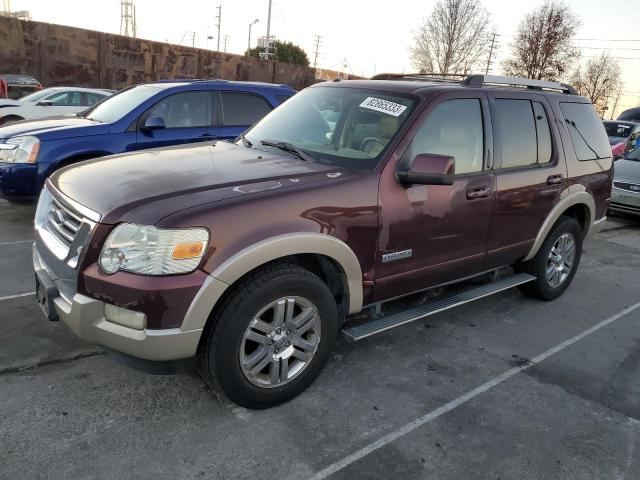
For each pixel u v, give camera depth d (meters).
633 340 4.35
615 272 6.25
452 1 39.06
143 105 6.50
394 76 4.67
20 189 5.88
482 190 3.85
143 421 2.87
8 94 18.14
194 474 2.52
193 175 3.08
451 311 4.69
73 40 22.14
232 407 3.04
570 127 4.81
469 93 3.87
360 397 3.24
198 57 26.56
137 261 2.56
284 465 2.62
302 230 2.89
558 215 4.63
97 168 3.33
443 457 2.77
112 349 2.67
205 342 2.81
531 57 37.81
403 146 3.40
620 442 3.01
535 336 4.30
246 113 7.30
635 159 9.77
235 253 2.67
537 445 2.93
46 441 2.66
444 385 3.46
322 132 3.78
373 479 2.58
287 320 2.96
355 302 3.30
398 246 3.42
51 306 2.86
